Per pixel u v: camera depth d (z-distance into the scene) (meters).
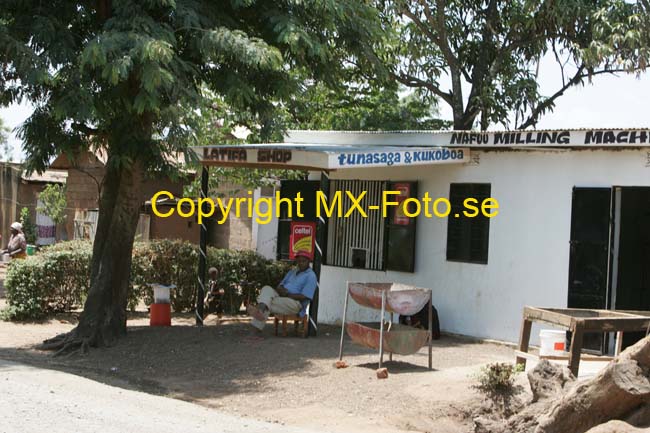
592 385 5.91
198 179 19.25
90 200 26.16
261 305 12.31
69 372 10.37
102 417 6.74
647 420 5.71
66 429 6.15
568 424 6.14
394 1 18.36
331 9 11.73
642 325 7.97
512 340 12.16
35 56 10.07
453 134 12.66
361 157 11.90
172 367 10.66
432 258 13.38
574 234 11.48
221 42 10.60
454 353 11.21
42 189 31.81
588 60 18.08
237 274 16.08
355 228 14.52
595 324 7.85
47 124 11.70
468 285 12.80
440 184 13.29
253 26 12.26
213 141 18.19
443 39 19.73
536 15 19.23
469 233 12.86
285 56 12.59
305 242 15.00
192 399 8.94
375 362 10.41
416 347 9.83
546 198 11.92
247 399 8.89
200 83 12.60
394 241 13.88
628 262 11.89
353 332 10.16
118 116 11.53
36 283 14.73
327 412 8.24
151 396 8.42
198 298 13.98
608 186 11.23
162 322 13.95
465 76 20.95
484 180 12.69
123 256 12.48
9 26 10.66
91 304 12.23
